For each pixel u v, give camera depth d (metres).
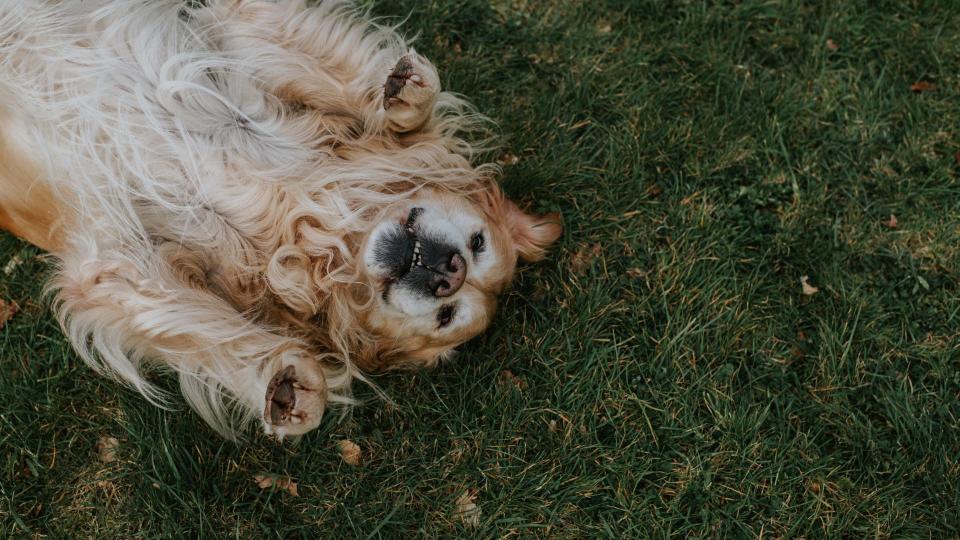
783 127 1.43
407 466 1.29
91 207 1.13
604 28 1.47
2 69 1.14
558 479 1.29
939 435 1.30
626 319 1.35
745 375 1.34
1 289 1.31
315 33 1.24
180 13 1.24
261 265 1.18
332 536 1.26
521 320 1.36
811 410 1.32
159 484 1.24
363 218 1.19
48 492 1.26
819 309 1.36
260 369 1.14
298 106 1.22
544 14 1.47
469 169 1.26
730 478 1.29
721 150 1.42
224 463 1.27
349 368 1.23
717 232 1.38
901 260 1.38
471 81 1.42
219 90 1.19
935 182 1.41
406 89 1.17
